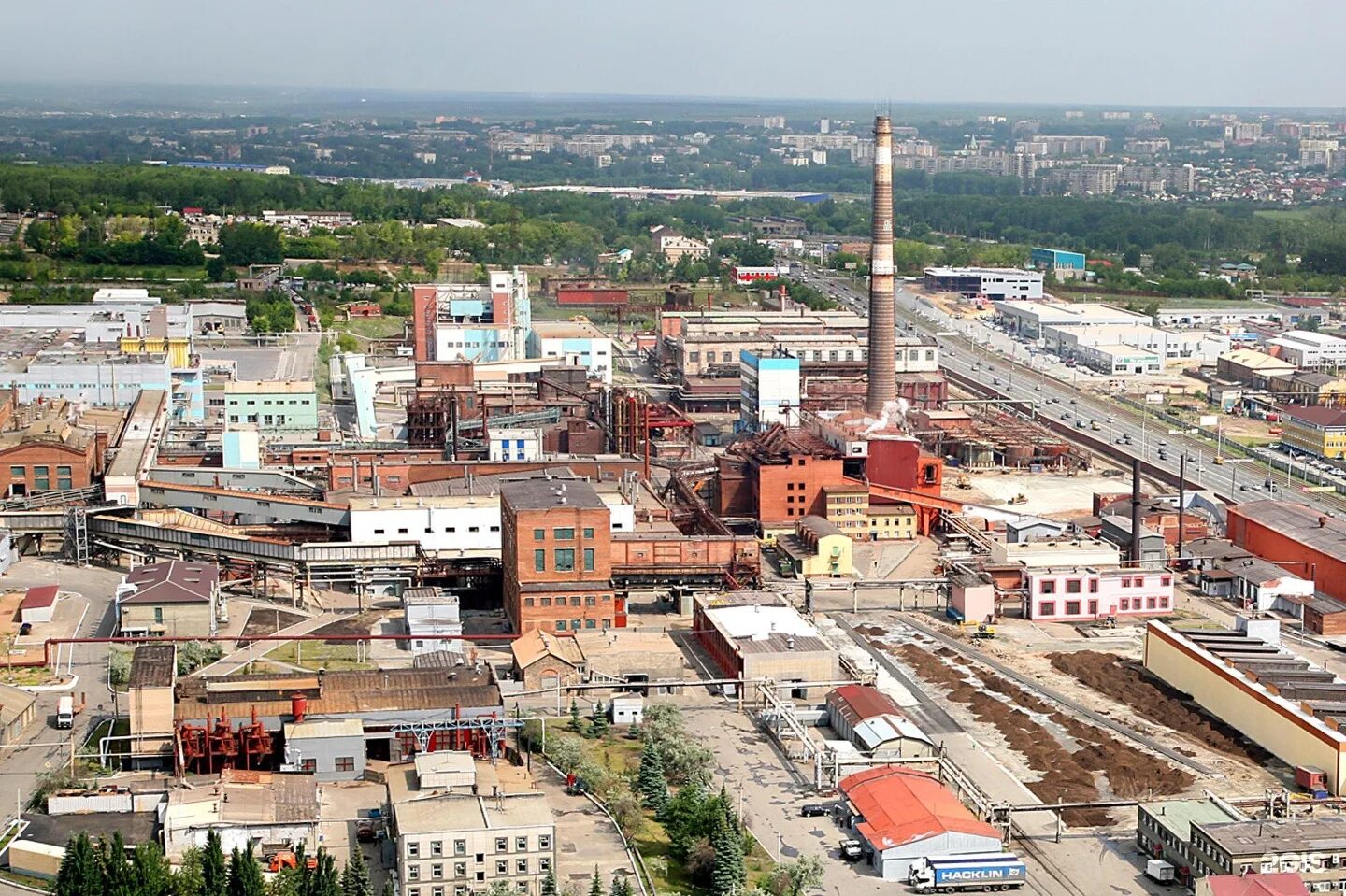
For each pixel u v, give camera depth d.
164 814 186.00
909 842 191.88
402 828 180.75
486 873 180.88
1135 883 194.12
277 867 180.12
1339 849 189.12
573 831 197.00
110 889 168.25
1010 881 192.00
